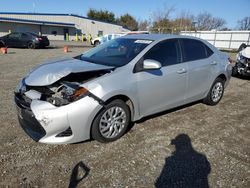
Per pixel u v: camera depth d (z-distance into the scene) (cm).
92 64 363
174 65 406
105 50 423
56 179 265
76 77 334
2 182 256
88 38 4119
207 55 480
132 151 325
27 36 1920
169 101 414
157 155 318
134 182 265
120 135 356
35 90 322
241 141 367
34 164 289
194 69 438
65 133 306
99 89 310
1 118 411
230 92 659
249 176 283
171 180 271
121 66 350
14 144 330
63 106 294
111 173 278
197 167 296
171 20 4406
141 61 362
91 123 317
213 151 334
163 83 387
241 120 450
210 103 516
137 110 366
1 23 3494
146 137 365
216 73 491
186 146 344
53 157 304
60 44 2770
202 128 406
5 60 1146
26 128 328
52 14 3962
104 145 337
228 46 2702
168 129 396
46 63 391
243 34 2561
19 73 810
